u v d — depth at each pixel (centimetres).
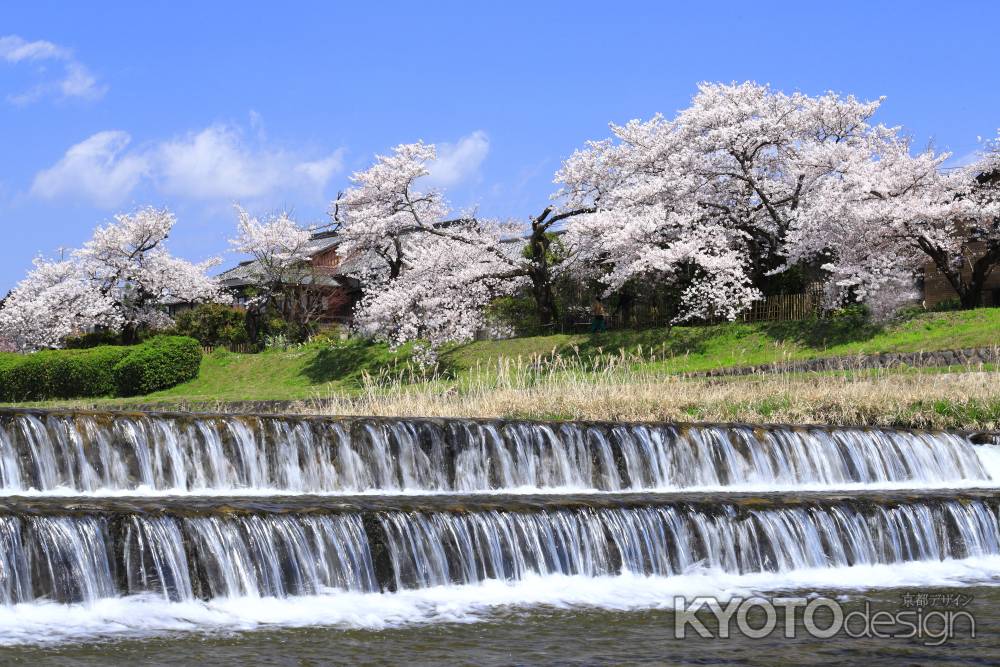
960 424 2238
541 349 4250
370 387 2869
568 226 4300
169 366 4628
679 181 4138
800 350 3612
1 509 1127
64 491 1507
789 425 1919
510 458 1748
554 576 1320
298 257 6075
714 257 3991
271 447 1623
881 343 3466
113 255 5775
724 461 1844
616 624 1146
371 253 6034
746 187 4278
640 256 4062
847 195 3734
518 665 984
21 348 5597
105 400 4134
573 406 2386
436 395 2709
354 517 1246
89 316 5575
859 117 4169
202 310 6103
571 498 1470
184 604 1155
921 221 3644
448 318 4238
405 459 1692
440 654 1016
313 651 1014
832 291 3756
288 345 5519
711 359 3734
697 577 1376
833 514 1474
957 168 3878
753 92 4259
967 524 1555
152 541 1157
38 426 1509
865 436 1934
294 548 1212
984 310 3534
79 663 951
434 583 1265
